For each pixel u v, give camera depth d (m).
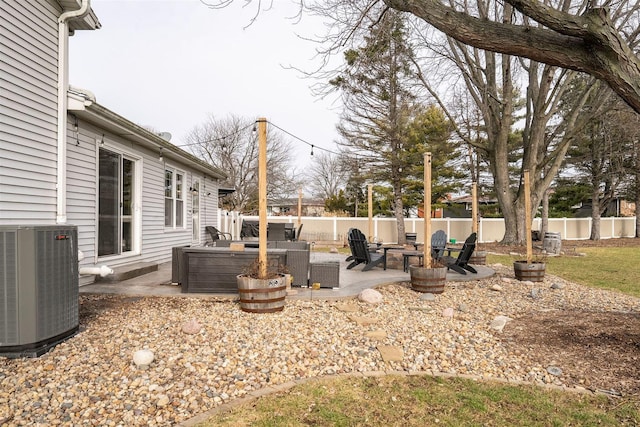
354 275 8.06
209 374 3.19
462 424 2.58
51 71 5.43
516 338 4.36
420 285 6.68
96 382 2.97
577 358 3.71
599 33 3.12
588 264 11.88
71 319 3.86
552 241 14.59
